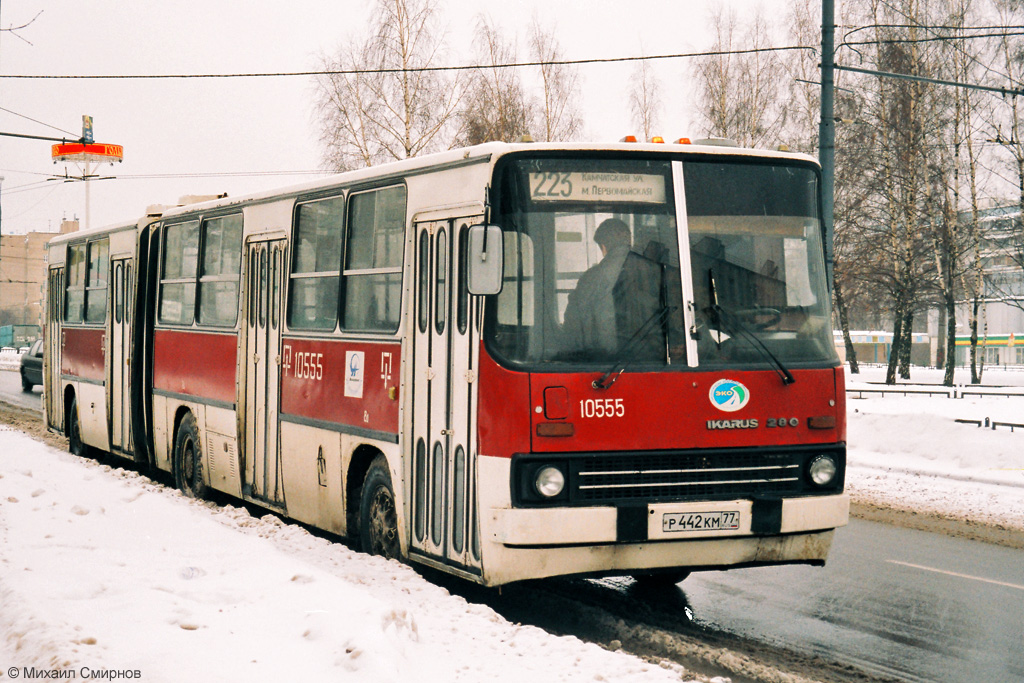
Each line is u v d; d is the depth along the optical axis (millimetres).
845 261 43656
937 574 9148
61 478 11328
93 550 7648
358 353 8758
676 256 7191
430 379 7703
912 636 7117
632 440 6895
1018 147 39469
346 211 9133
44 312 18906
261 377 10664
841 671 6332
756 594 8344
